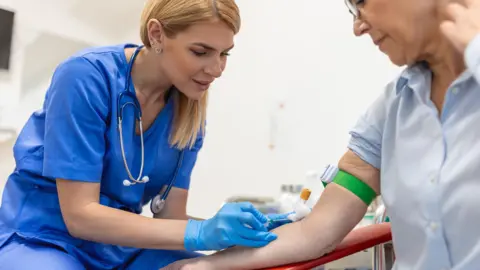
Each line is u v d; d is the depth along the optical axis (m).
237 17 1.22
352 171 1.08
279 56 2.63
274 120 2.62
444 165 0.86
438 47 0.89
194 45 1.19
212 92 2.94
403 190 0.92
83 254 1.28
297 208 1.17
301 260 1.07
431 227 0.86
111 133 1.28
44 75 2.99
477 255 0.81
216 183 2.88
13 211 1.30
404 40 0.90
